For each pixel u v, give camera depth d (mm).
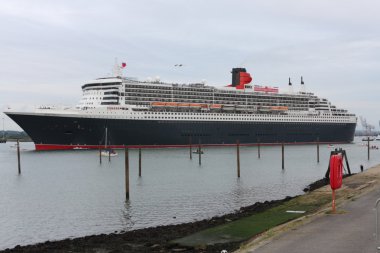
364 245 17281
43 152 117375
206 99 141750
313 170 76750
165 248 22500
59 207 42625
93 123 117250
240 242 21984
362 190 36688
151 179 63500
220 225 27250
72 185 58375
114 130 120188
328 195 36094
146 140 126188
